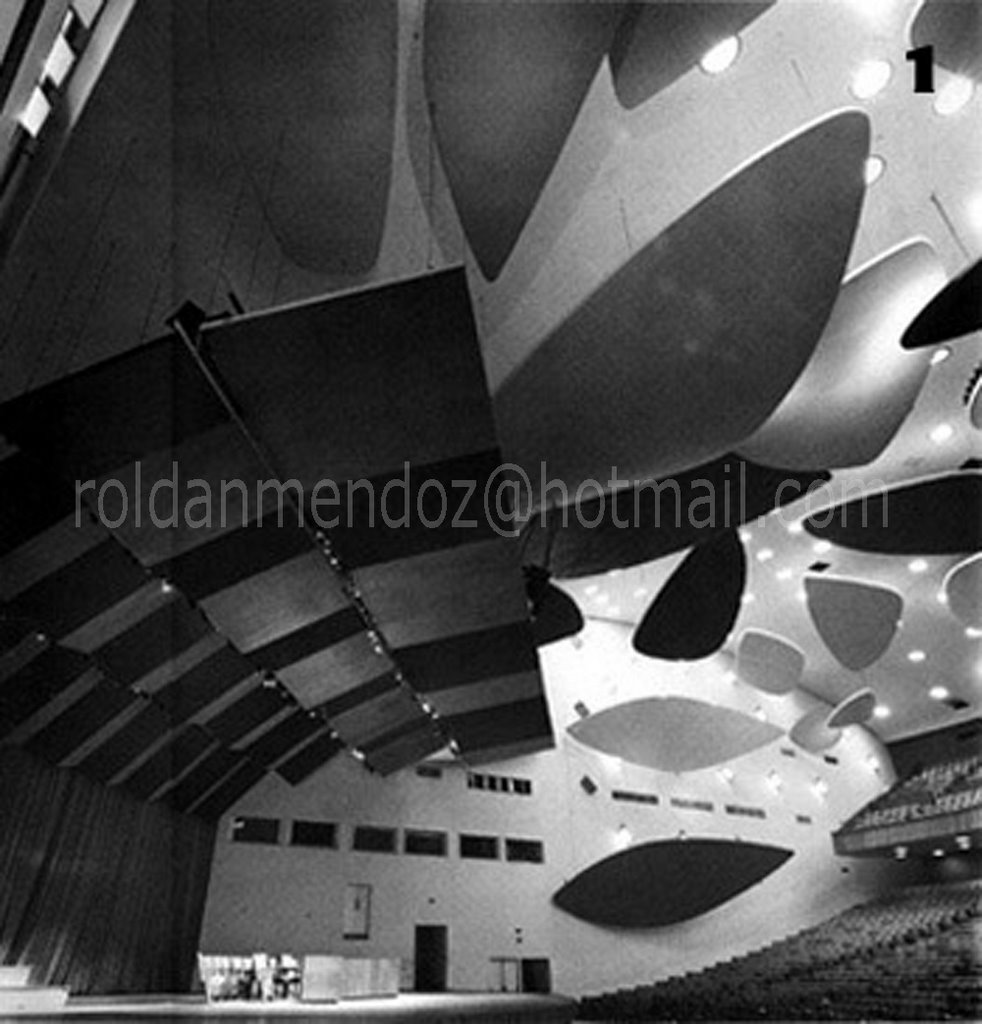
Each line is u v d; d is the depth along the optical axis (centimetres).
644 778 2488
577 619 2019
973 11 886
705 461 1306
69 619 1077
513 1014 1341
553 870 2286
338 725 1708
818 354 1204
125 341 795
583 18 777
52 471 868
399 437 922
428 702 1645
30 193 651
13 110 588
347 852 2064
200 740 1566
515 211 922
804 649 2294
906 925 2283
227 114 755
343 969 1688
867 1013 1716
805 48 934
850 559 1973
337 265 927
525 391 1093
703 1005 1928
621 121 933
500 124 844
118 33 633
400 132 849
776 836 2520
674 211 1022
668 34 836
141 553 1021
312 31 729
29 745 1249
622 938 2266
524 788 2356
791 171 913
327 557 1119
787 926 2423
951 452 1638
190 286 811
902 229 1167
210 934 1822
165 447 880
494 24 770
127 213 730
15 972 1207
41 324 736
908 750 2739
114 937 1495
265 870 1939
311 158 816
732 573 1853
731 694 2483
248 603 1166
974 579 1842
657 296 1009
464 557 1159
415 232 941
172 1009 1255
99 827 1449
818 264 1012
